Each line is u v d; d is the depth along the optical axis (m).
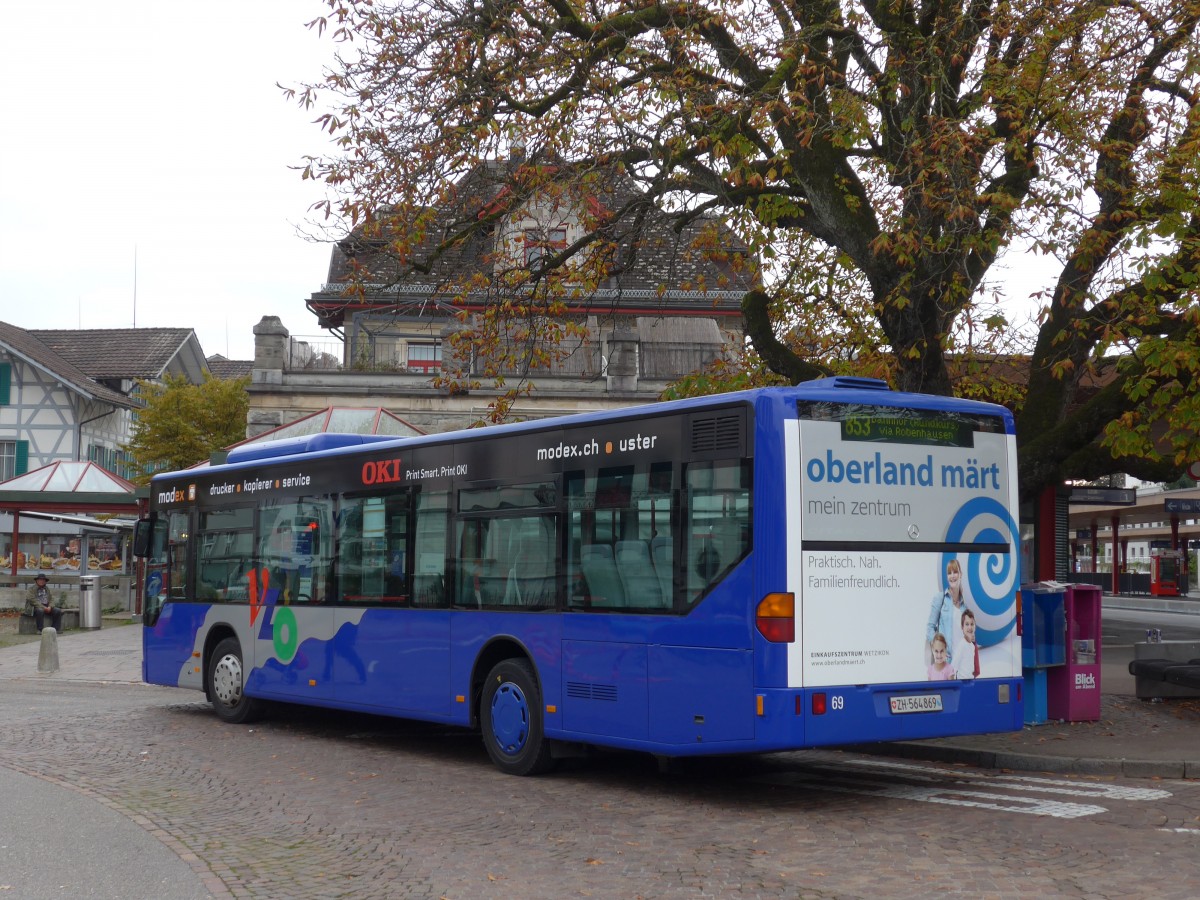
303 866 7.89
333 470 14.30
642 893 7.11
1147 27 14.21
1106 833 8.48
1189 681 14.45
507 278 16.70
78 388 52.25
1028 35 13.77
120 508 37.28
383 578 13.37
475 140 14.91
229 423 43.72
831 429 9.70
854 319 17.31
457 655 12.26
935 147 13.12
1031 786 10.50
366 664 13.51
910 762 12.02
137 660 25.09
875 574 9.77
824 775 11.37
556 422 11.38
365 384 33.44
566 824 9.19
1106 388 14.24
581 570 10.95
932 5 13.73
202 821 9.40
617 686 10.49
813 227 15.12
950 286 13.24
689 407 10.11
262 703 15.95
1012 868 7.54
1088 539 76.88
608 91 14.72
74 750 13.27
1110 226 13.74
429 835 8.83
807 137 13.60
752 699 9.36
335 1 15.01
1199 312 12.26
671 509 10.15
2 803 10.10
